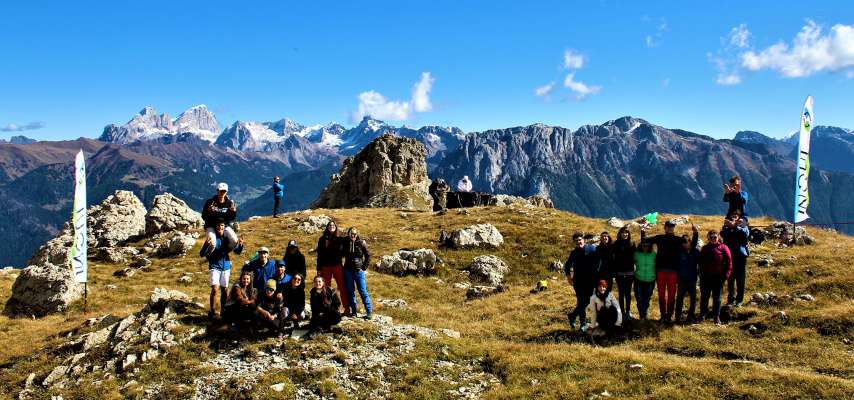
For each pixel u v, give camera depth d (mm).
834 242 34938
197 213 51594
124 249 42031
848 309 20828
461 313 27562
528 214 52969
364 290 21578
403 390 16250
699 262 21859
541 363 17703
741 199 27250
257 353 18297
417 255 37750
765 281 27188
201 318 20656
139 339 19125
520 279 36062
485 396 15742
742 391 14766
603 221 50281
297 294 20219
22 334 23234
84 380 17281
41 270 29406
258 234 48156
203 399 15844
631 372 16500
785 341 19266
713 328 21000
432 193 78188
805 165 32281
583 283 21609
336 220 53969
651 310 24359
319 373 16922
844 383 14875
